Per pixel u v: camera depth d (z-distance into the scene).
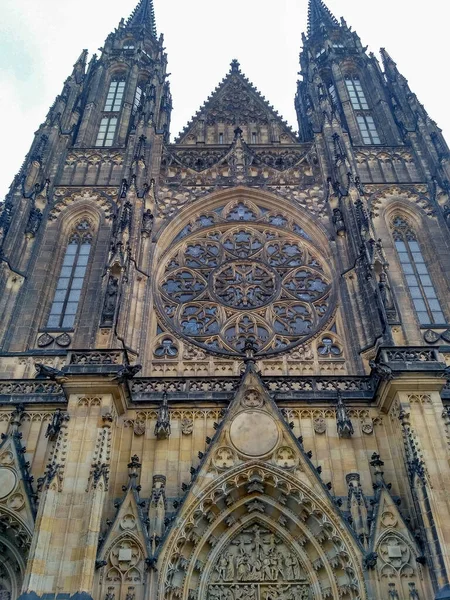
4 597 38.16
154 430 43.88
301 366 51.47
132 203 60.12
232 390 46.12
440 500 36.78
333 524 38.69
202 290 57.81
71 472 37.91
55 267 59.62
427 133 71.81
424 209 64.50
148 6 105.12
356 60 89.81
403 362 43.41
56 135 71.44
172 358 52.09
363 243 54.59
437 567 34.75
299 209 64.19
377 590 35.69
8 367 49.91
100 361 44.03
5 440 42.84
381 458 42.47
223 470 41.03
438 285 58.06
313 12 106.50
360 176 68.56
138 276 55.62
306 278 58.91
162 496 39.53
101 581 35.78
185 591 37.78
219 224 63.69
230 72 84.38
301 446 41.88
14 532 39.38
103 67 86.75
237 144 71.50
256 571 39.47
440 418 40.81
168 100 86.56
